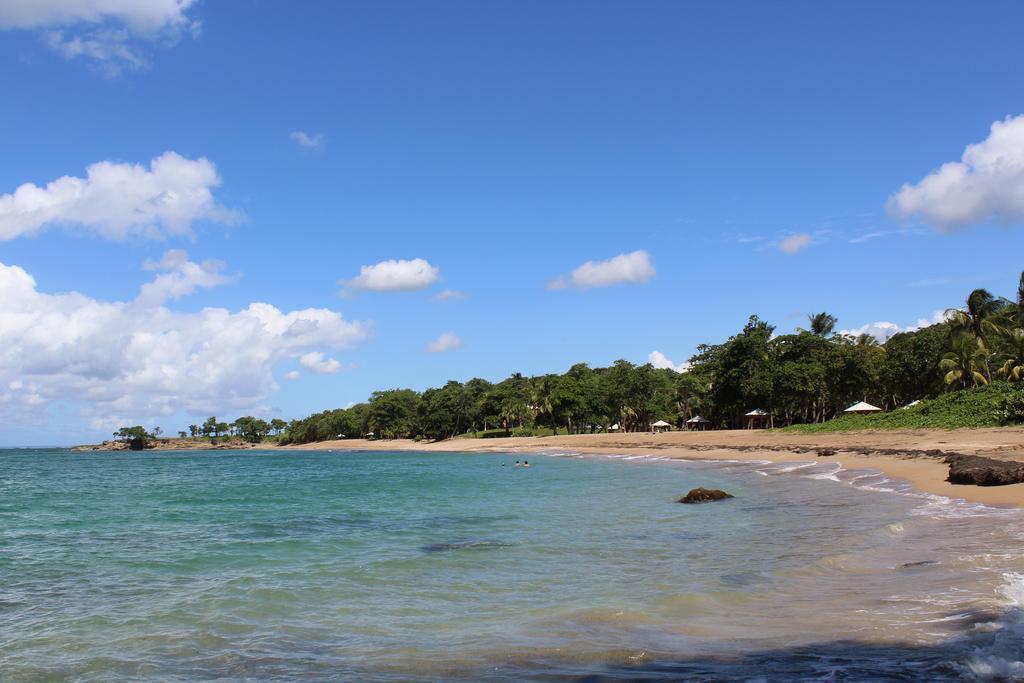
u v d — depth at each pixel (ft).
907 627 26.37
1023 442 109.91
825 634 26.45
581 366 408.67
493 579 40.93
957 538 44.98
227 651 27.89
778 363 268.41
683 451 203.21
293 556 50.65
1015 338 186.70
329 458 344.28
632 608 32.58
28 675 25.26
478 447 361.30
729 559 44.37
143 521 74.49
